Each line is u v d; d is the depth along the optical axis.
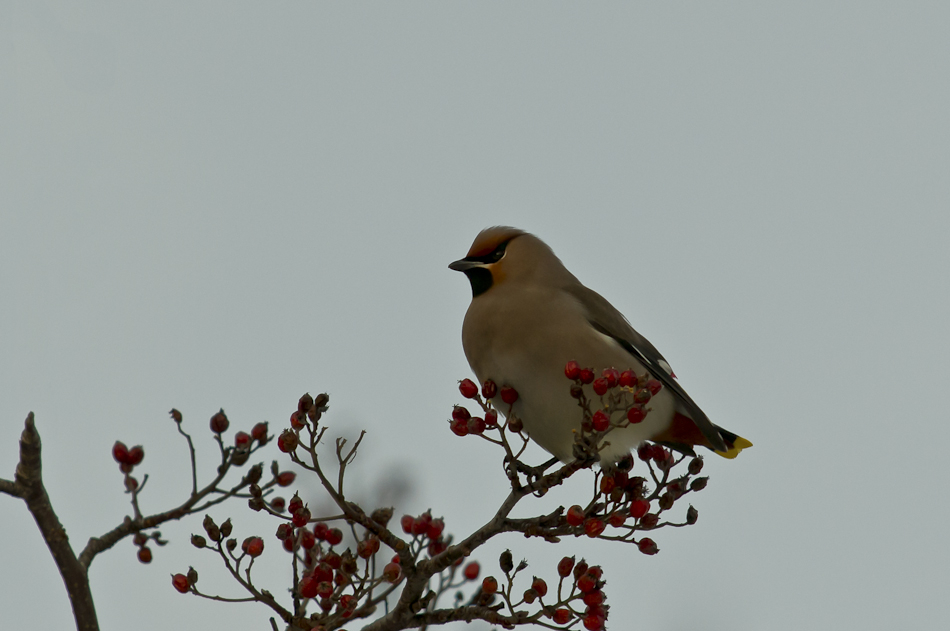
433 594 7.81
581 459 8.23
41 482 6.31
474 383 8.37
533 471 8.84
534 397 10.57
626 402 8.23
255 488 6.85
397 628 7.71
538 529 8.11
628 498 8.45
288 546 7.62
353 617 7.45
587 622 7.56
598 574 7.67
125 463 6.54
